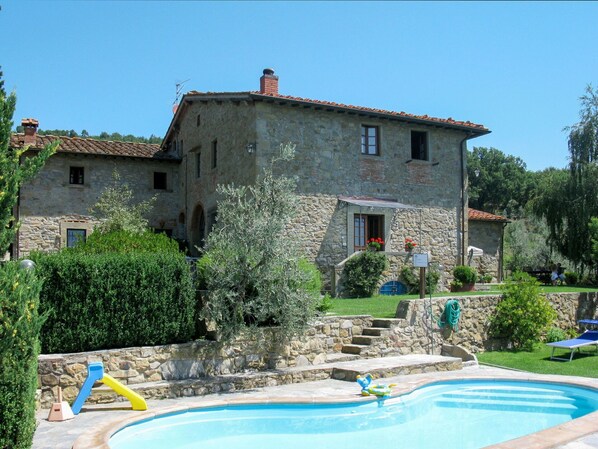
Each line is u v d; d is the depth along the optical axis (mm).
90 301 9328
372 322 13008
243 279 10273
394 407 9305
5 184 6414
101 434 6910
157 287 9945
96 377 8406
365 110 19250
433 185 21250
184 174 24688
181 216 24891
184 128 24859
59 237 22438
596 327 17203
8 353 5516
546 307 14992
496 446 5711
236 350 10578
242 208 10547
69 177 23031
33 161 6770
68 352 9188
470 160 57469
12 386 5531
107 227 21406
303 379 10656
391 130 20500
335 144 19266
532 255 33719
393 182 20359
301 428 8203
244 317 10961
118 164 24109
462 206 21812
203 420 8391
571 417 8898
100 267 9430
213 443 7492
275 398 8938
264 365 10875
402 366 11133
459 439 7746
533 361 13117
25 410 5621
